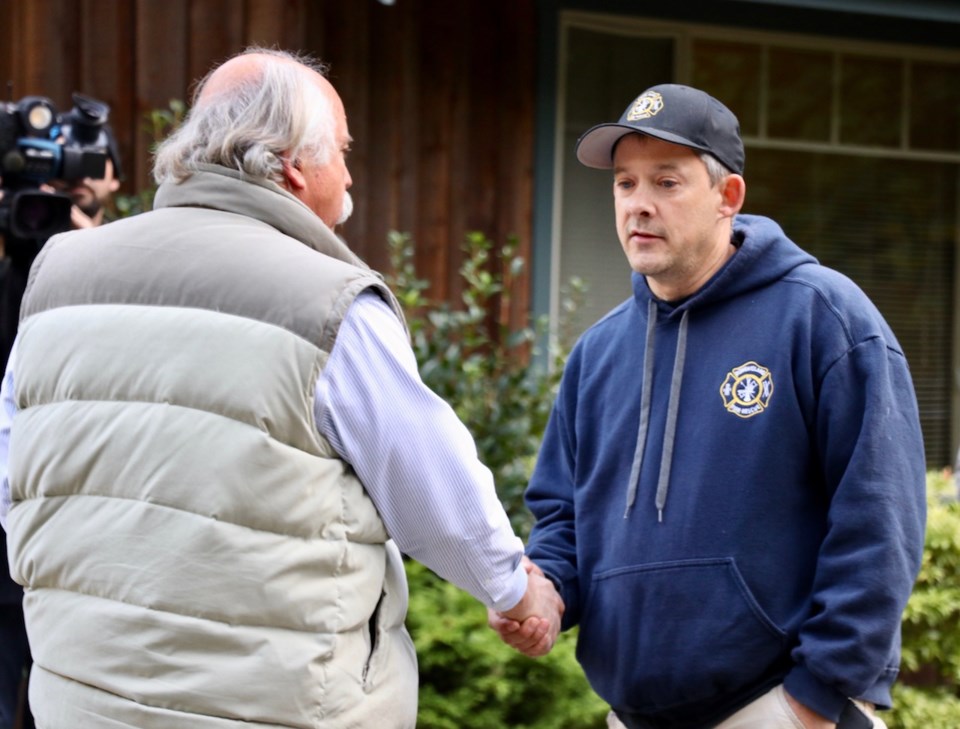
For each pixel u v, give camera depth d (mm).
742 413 2393
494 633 3756
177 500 2023
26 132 3496
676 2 6586
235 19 5324
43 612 2166
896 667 2365
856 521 2260
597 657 2584
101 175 3678
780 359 2379
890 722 3973
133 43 5352
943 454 7211
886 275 7113
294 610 2023
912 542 2287
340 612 2072
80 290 2201
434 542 2168
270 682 2012
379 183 5953
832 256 7008
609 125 2467
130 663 2041
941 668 4035
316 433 2055
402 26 5969
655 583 2436
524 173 6301
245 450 2004
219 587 2002
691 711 2463
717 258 2516
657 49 6629
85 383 2127
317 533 2057
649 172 2457
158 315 2100
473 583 2230
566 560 2711
